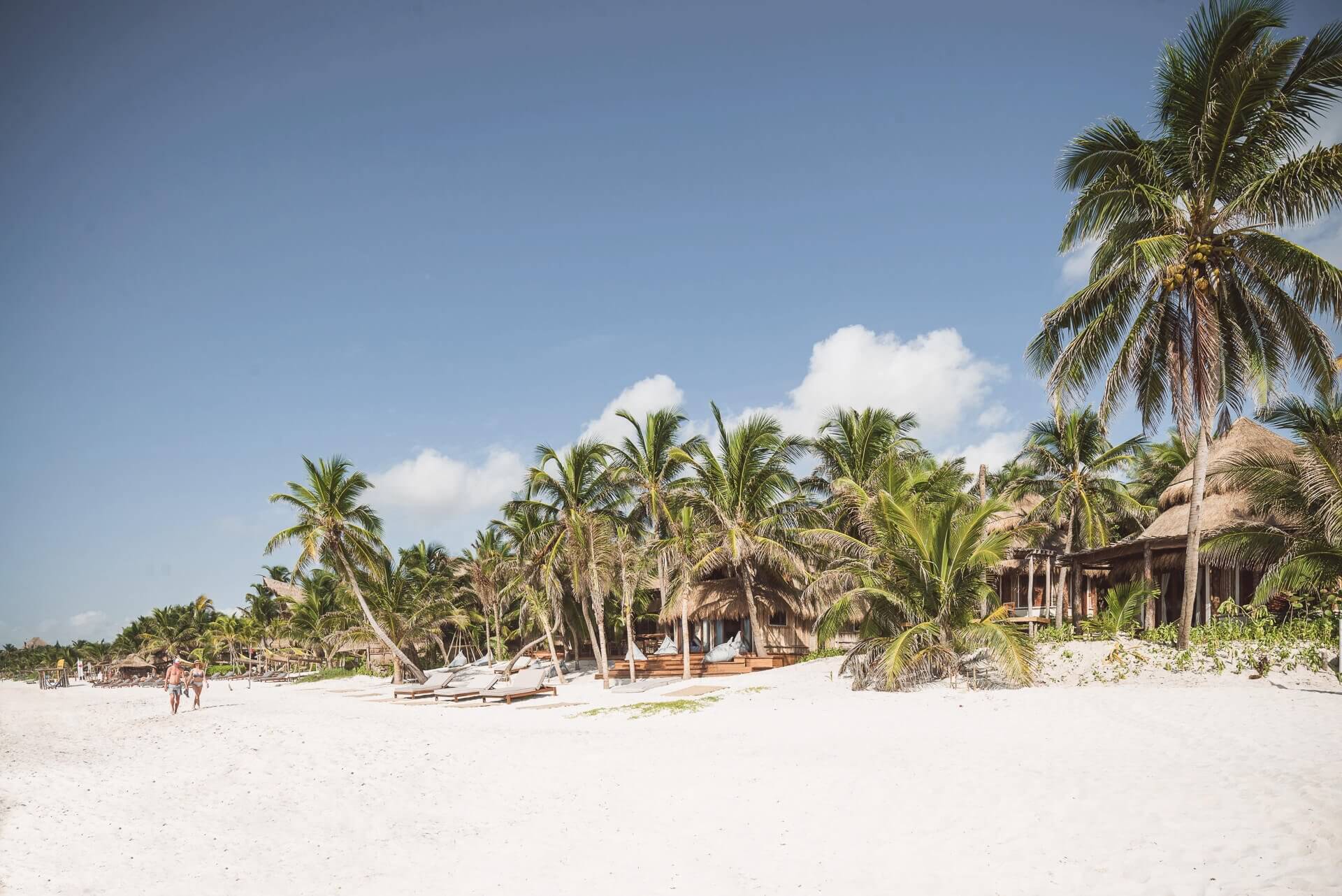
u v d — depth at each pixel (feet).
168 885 26.18
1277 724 37.93
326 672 174.29
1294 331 60.54
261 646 232.94
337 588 159.22
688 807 32.42
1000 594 122.72
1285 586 59.11
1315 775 27.73
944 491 94.32
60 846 30.94
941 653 61.77
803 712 55.62
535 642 110.01
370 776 42.70
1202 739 36.35
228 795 39.17
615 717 64.54
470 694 92.32
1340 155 51.57
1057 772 31.99
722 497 102.58
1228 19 56.85
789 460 104.32
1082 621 79.77
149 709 102.99
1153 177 61.77
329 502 119.75
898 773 34.45
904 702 55.26
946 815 27.78
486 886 24.99
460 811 35.01
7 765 51.13
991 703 51.24
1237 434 89.15
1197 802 25.75
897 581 65.05
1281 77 56.49
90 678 281.95
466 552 161.58
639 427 100.63
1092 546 107.65
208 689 151.33
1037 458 117.91
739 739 48.39
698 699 70.18
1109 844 22.94
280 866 28.02
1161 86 61.87
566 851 27.99
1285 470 63.05
